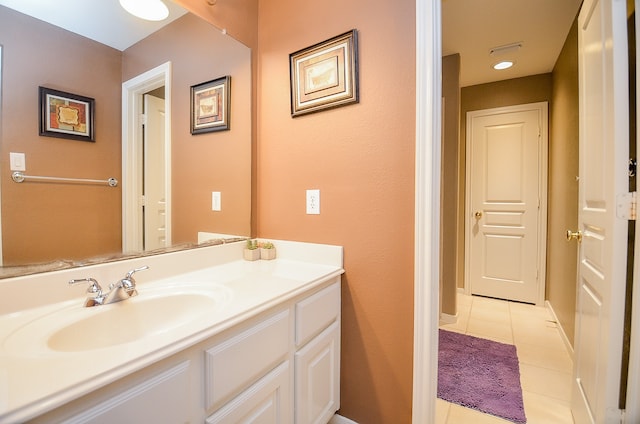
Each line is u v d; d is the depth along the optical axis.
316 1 1.41
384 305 1.27
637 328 0.96
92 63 1.00
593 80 1.27
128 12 1.09
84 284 0.93
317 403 1.18
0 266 0.80
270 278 1.17
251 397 0.86
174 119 1.25
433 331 1.17
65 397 0.48
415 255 1.18
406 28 1.19
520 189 3.07
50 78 0.90
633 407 0.97
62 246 0.92
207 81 1.37
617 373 1.04
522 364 1.96
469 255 3.34
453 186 2.59
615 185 1.03
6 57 0.81
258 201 1.62
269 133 1.57
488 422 1.45
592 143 1.29
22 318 0.77
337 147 1.36
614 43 1.03
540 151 2.97
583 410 1.32
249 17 1.56
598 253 1.20
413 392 1.20
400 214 1.22
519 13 1.99
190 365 0.70
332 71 1.34
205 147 1.37
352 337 1.35
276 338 0.96
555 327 2.52
